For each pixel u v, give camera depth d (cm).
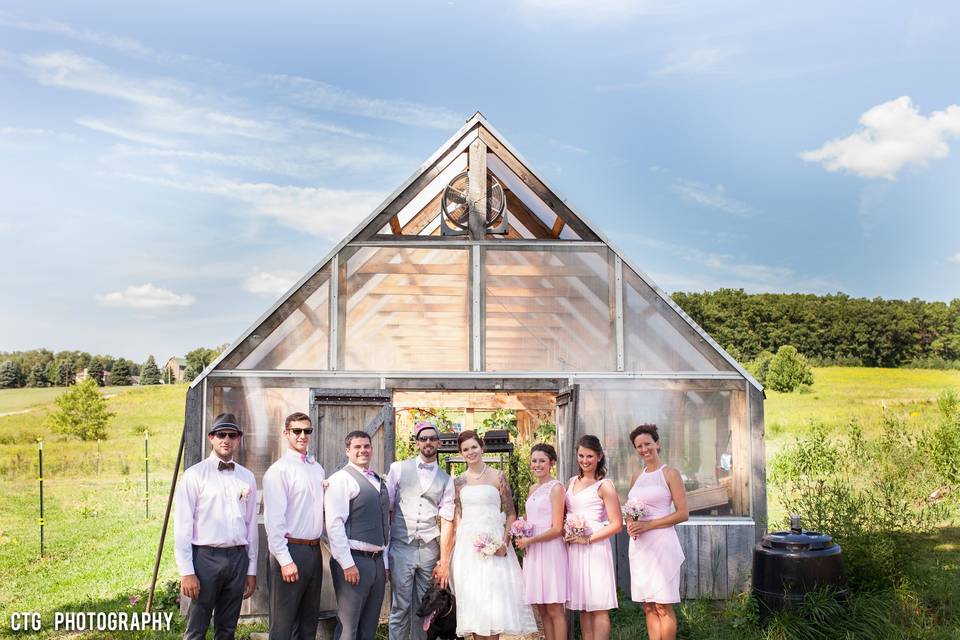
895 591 755
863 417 2412
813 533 742
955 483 1286
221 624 587
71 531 1526
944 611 737
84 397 2956
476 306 873
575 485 635
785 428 2405
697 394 870
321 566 604
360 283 869
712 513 849
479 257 880
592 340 875
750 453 859
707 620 737
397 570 626
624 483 855
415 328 866
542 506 618
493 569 611
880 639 664
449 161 894
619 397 867
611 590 609
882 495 1110
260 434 832
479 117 891
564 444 841
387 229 979
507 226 901
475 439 639
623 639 702
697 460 860
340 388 837
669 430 864
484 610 603
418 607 636
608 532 604
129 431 3036
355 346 857
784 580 704
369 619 595
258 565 805
